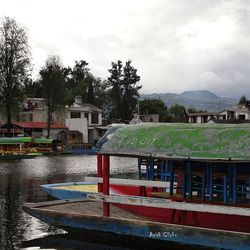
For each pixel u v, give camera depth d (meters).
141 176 17.22
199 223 12.40
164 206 11.46
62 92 66.94
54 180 28.48
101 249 12.12
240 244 10.26
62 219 12.96
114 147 12.36
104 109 104.44
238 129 11.14
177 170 12.62
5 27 55.81
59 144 61.03
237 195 12.13
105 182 12.51
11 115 59.75
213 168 12.00
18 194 21.75
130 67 103.06
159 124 12.85
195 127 11.85
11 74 55.91
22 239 13.02
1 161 44.03
